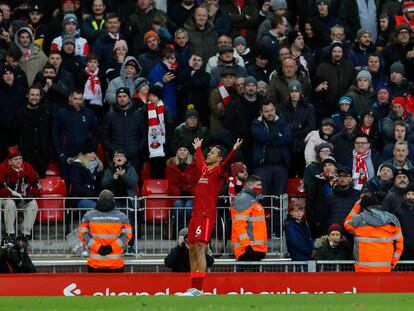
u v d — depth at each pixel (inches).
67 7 3528.5
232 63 3314.5
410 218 2856.8
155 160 3211.1
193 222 2356.1
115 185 3065.9
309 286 2628.0
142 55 3378.4
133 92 3253.0
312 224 2982.3
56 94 3253.0
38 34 3582.7
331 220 2952.8
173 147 3189.0
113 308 2135.8
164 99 3309.5
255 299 2271.2
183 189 3090.6
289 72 3272.6
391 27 3666.3
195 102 3312.0
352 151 3110.2
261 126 3127.5
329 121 3144.7
